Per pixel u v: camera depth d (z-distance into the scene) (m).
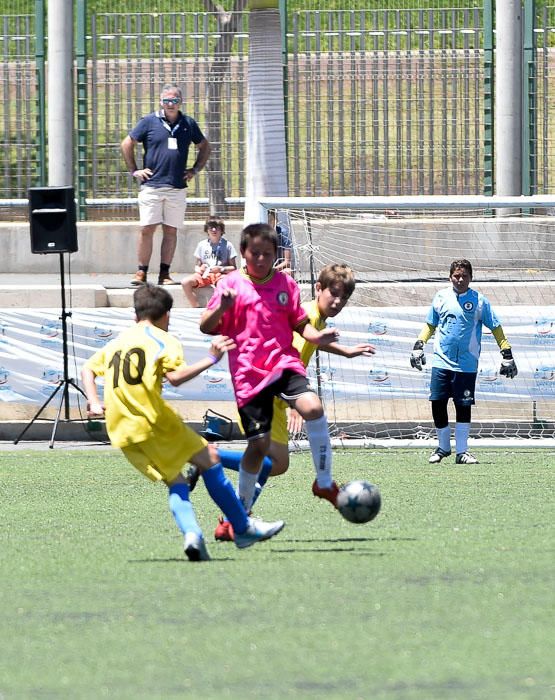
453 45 53.38
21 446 40.69
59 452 39.06
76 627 15.62
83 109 54.91
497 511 26.44
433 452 38.88
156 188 48.00
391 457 37.69
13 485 31.84
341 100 53.84
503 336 36.62
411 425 41.03
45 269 53.94
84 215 55.09
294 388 21.20
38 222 41.03
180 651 14.43
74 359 42.19
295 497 29.11
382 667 13.69
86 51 55.00
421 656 14.13
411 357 36.84
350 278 22.86
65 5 54.06
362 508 20.78
